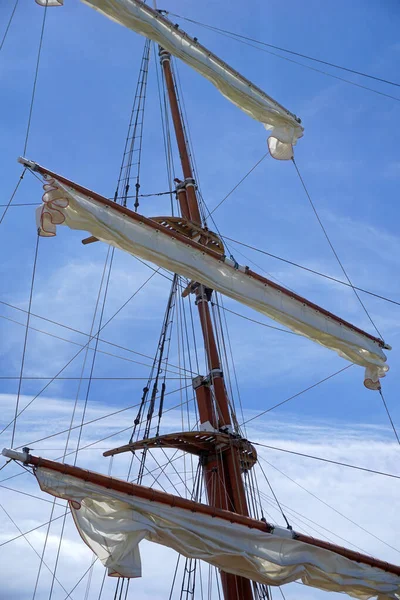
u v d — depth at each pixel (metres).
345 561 17.88
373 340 22.72
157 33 22.22
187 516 15.35
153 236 18.00
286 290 20.75
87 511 14.29
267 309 20.27
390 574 18.67
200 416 20.41
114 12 21.55
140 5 22.00
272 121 24.05
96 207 16.88
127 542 14.31
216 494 19.14
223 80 23.20
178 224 21.70
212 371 21.02
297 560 16.80
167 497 15.16
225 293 19.44
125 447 18.88
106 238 17.22
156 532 14.81
